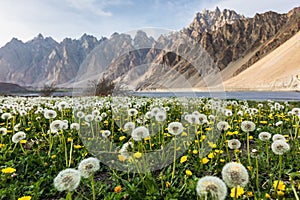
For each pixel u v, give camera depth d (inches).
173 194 84.8
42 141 159.2
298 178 101.9
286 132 188.7
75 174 67.4
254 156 121.0
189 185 87.6
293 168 113.0
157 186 90.8
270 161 121.7
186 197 83.5
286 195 85.7
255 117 238.4
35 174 115.1
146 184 90.7
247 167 103.8
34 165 122.6
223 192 59.7
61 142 154.6
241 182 61.9
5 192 93.6
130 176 108.7
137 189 88.6
